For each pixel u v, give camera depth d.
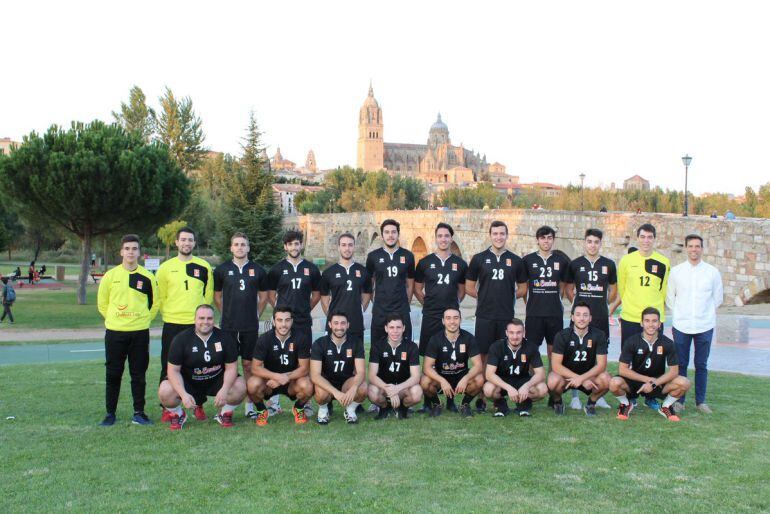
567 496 6.06
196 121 82.25
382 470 6.83
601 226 32.50
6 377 13.16
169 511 5.65
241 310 9.93
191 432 8.54
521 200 114.88
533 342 10.44
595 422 9.04
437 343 9.63
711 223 25.14
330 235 95.25
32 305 33.78
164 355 9.77
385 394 9.29
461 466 6.96
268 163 49.06
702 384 9.81
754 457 7.30
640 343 9.41
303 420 9.20
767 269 22.67
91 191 30.52
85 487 6.27
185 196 35.56
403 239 66.62
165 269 9.69
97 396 10.95
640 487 6.30
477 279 10.59
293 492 6.14
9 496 6.02
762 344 18.75
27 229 64.06
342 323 9.02
